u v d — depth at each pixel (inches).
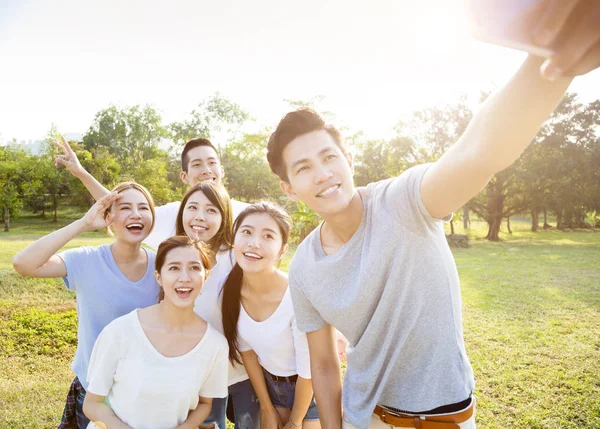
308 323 87.4
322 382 89.6
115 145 2069.4
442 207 60.6
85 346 108.9
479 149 47.9
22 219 1631.4
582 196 1152.8
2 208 1236.5
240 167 1359.5
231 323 112.8
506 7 21.2
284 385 114.1
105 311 108.9
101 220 110.2
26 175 1498.5
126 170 1540.4
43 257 101.9
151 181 1273.4
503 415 157.3
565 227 1567.4
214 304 120.2
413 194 63.6
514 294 348.2
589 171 1115.3
